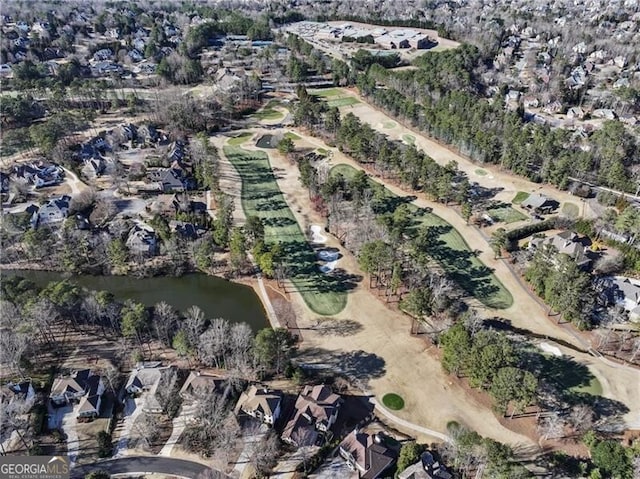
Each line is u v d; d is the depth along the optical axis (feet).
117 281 412.36
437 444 274.57
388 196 521.65
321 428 280.92
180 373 318.65
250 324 362.94
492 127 627.05
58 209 471.62
